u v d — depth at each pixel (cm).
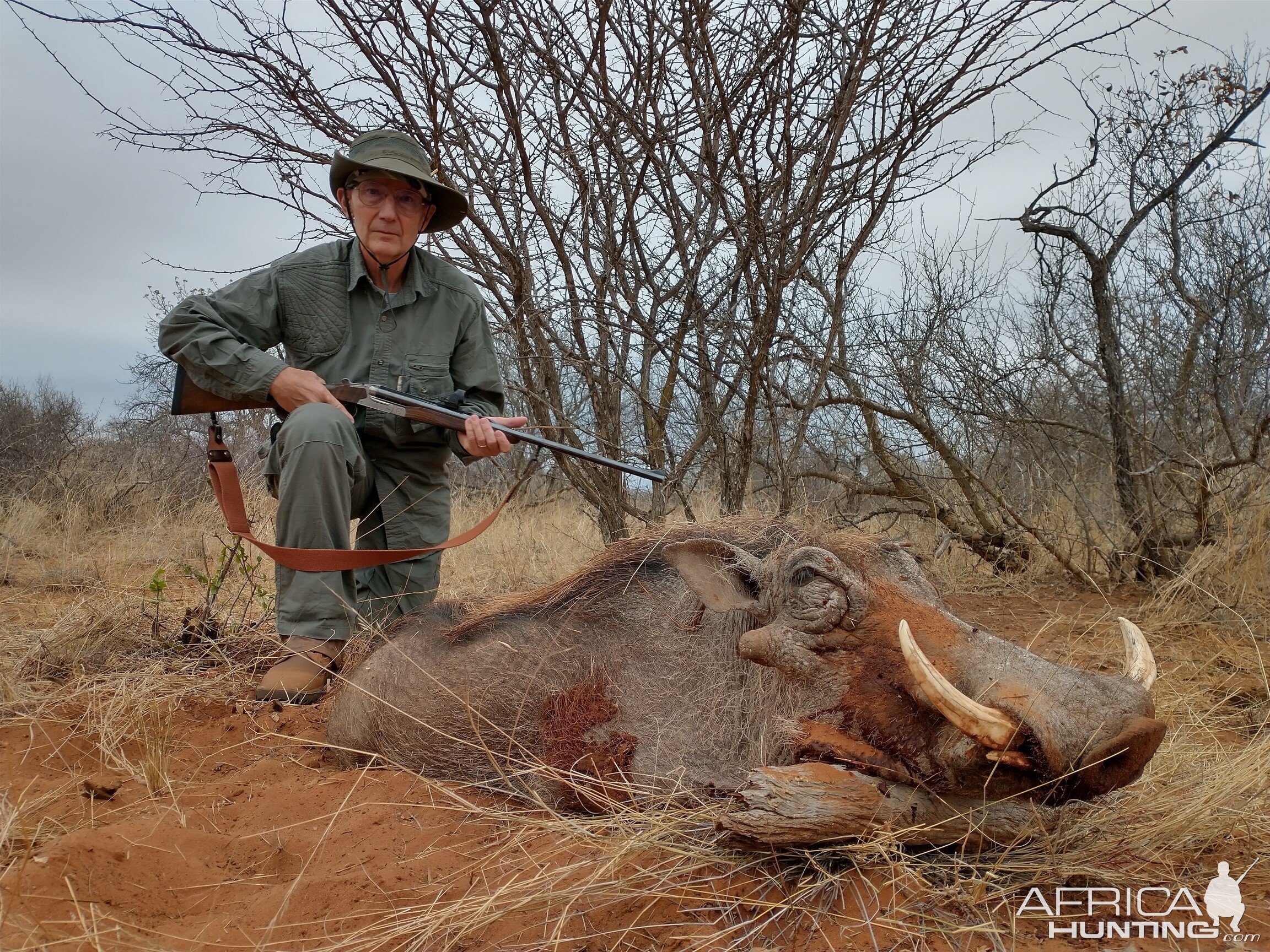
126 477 1016
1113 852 277
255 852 289
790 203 540
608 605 353
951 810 255
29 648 487
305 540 434
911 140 507
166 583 678
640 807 304
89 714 397
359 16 495
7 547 775
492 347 512
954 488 746
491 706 347
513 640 358
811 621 273
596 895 255
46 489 965
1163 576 641
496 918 244
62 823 311
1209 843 289
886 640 267
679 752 312
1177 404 635
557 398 566
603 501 582
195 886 270
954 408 673
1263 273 613
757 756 297
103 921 242
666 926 242
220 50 491
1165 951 232
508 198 566
